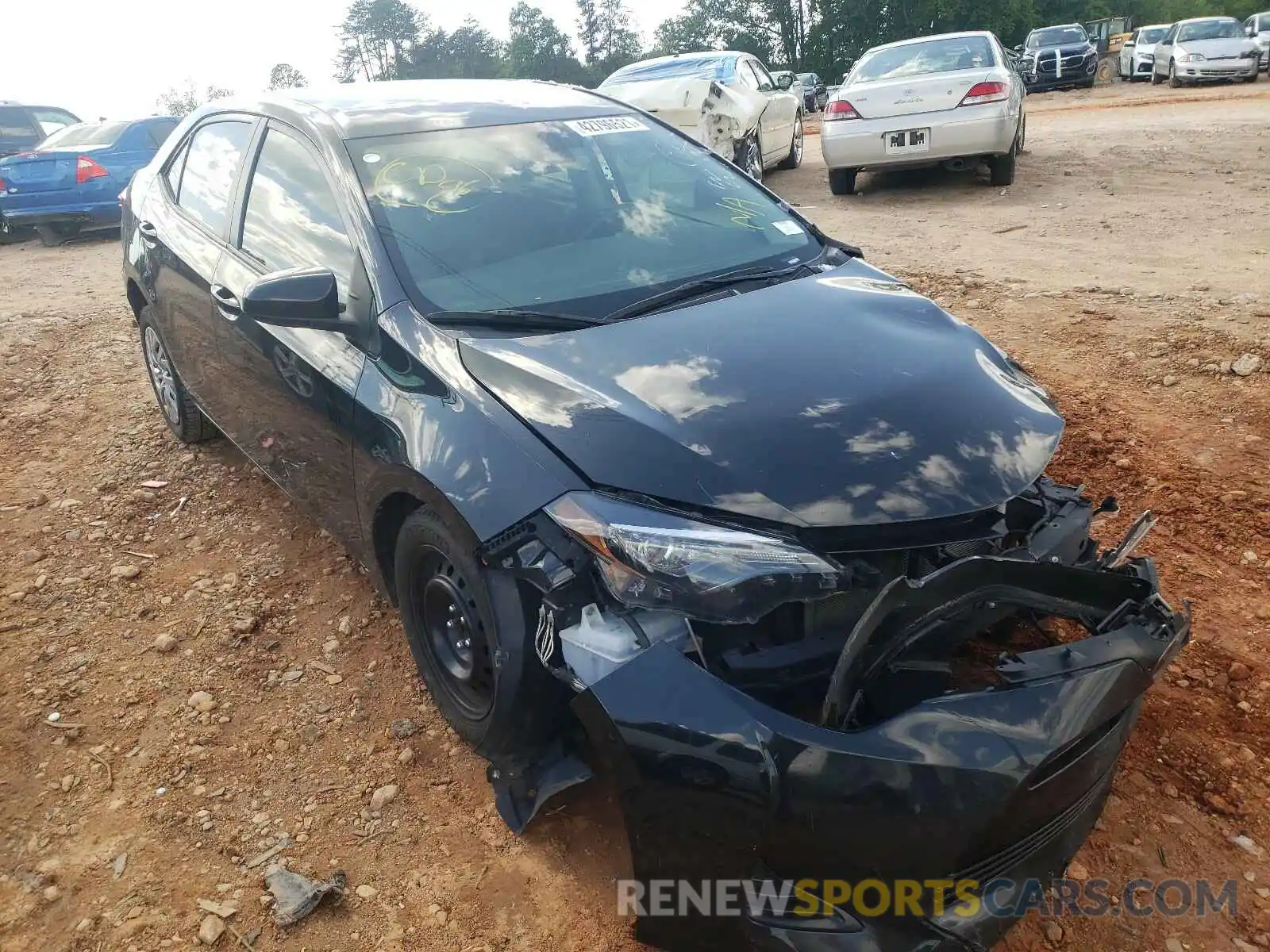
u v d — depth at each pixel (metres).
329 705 3.15
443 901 2.44
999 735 1.95
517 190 3.40
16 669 3.37
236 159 3.99
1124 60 28.69
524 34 82.50
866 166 10.65
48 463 5.06
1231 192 9.36
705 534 2.12
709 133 10.82
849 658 1.98
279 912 2.38
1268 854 2.49
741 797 1.93
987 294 6.54
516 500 2.32
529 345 2.73
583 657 2.18
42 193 11.68
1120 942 2.28
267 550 4.08
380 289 2.97
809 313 2.94
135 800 2.79
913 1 52.50
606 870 2.50
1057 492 2.70
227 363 3.86
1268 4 71.75
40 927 2.41
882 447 2.32
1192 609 3.41
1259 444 4.35
